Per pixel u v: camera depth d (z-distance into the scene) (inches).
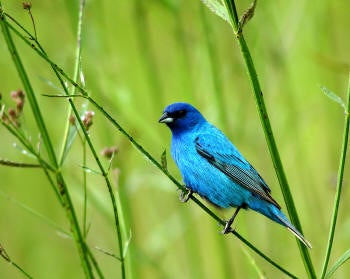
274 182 470.6
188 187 380.8
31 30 458.6
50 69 446.3
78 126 253.1
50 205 522.9
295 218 261.3
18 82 486.3
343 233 429.1
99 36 430.9
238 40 250.1
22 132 241.6
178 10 441.4
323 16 482.9
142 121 426.9
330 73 494.3
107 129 413.7
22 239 520.4
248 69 251.9
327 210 482.9
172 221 447.2
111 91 424.8
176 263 508.7
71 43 456.4
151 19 504.1
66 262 522.6
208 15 417.1
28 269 517.0
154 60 448.8
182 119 376.8
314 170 524.4
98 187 465.1
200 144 370.6
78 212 510.9
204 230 515.5
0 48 437.4
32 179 522.9
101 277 248.2
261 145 466.6
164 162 252.2
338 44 522.9
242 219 442.3
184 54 444.8
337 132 490.0
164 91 498.6
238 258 482.6
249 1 444.5
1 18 238.7
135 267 404.5
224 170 362.6
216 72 420.5
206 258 511.5
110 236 502.3
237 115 450.3
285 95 461.1
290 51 473.1
